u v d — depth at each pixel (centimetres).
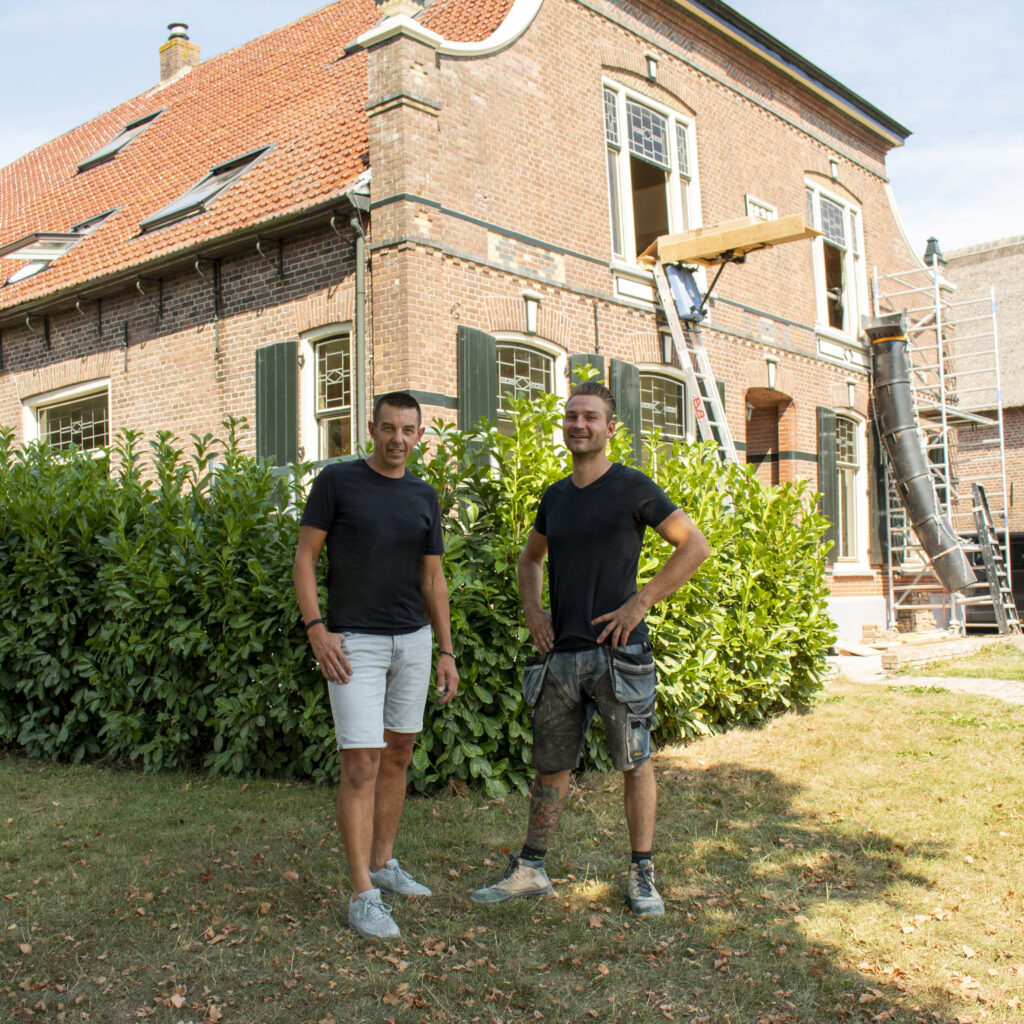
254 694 533
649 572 585
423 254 866
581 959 321
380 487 359
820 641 759
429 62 888
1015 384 2659
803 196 1413
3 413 1288
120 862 406
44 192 1636
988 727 690
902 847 429
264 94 1357
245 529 543
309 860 407
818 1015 287
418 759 497
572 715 366
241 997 296
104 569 584
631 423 1069
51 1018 284
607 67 1100
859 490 1491
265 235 951
